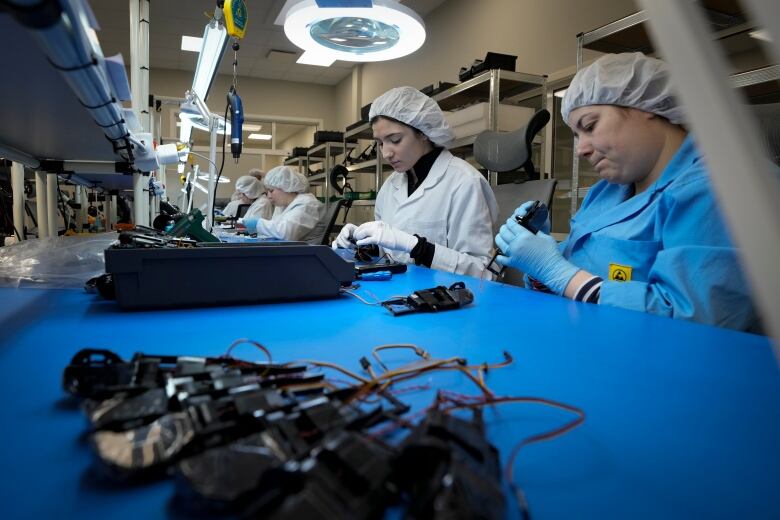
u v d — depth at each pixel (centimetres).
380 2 122
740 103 19
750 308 81
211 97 673
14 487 27
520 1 366
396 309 76
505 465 31
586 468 31
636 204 116
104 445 28
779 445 34
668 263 87
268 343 58
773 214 17
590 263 123
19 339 58
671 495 28
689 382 46
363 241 152
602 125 115
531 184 194
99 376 38
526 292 99
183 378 37
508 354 54
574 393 43
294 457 27
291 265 83
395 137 195
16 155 143
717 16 180
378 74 604
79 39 45
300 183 395
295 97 718
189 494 25
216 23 157
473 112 291
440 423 28
